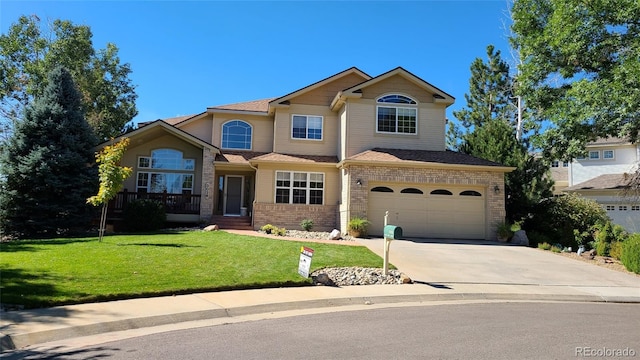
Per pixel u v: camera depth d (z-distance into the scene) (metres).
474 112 32.16
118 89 33.12
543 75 19.58
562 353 5.69
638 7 15.65
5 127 28.95
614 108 16.03
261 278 10.02
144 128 21.42
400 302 9.41
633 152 32.19
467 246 17.59
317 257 12.67
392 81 22.52
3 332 5.95
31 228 18.11
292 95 24.00
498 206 20.20
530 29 19.88
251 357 5.32
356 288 10.21
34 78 28.91
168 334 6.42
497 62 32.16
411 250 15.76
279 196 22.39
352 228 18.86
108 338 6.18
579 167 34.53
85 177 19.20
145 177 23.86
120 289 8.41
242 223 22.30
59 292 7.96
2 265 9.97
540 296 10.41
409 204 20.05
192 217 22.30
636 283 12.22
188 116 29.62
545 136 18.83
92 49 30.98
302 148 24.03
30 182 18.34
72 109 20.09
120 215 21.22
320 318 7.64
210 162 22.47
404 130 22.33
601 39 17.36
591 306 9.56
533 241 20.02
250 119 25.44
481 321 7.58
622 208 28.98
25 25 30.03
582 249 16.69
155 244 13.77
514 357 5.47
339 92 22.23
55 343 5.89
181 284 9.08
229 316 7.73
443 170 20.12
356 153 21.83
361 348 5.75
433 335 6.51
